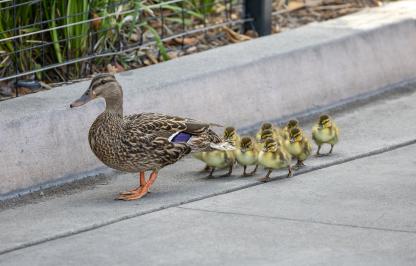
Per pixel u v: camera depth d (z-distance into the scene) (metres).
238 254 8.20
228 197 9.67
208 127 10.00
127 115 10.25
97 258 8.23
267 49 12.37
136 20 12.75
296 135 10.30
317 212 9.13
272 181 10.13
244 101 11.76
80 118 10.48
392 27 13.41
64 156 10.31
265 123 10.88
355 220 8.89
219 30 13.77
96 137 9.70
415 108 12.48
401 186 9.78
